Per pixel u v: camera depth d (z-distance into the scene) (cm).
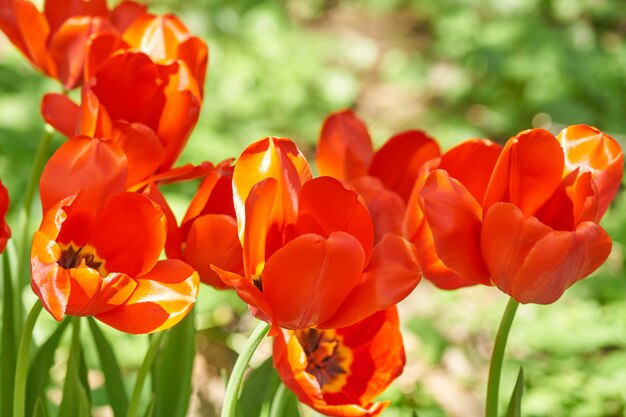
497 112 332
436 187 90
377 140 313
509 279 89
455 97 342
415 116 330
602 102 337
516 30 356
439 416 190
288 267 86
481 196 96
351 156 103
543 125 330
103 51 100
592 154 92
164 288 90
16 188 231
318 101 326
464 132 317
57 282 87
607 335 215
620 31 382
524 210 91
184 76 98
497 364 93
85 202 92
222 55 328
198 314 209
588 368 208
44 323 195
